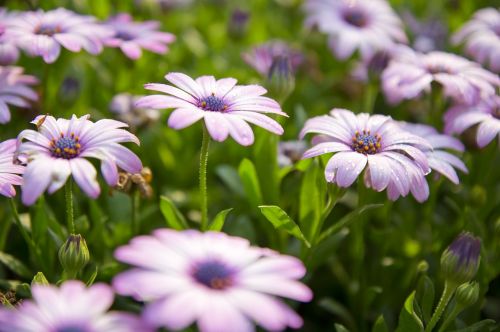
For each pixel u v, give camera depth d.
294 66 0.66
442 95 0.61
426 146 0.49
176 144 0.62
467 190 0.59
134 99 0.58
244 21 0.71
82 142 0.44
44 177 0.41
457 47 0.72
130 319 0.36
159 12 0.71
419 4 0.85
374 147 0.47
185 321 0.35
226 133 0.43
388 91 0.61
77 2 0.64
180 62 0.70
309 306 0.58
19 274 0.50
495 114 0.54
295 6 0.81
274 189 0.55
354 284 0.55
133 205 0.52
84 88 0.62
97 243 0.52
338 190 0.48
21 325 0.36
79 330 0.36
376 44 0.66
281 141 0.62
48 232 0.50
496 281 0.58
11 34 0.52
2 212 0.53
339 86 0.70
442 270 0.45
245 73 0.68
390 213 0.59
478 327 0.46
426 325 0.48
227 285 0.37
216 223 0.47
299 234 0.48
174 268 0.37
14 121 0.59
